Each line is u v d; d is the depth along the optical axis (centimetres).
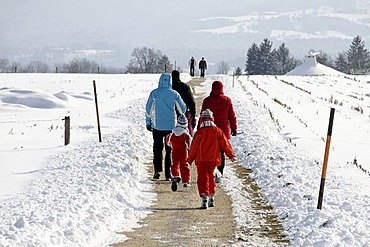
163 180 2514
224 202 2152
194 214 1989
